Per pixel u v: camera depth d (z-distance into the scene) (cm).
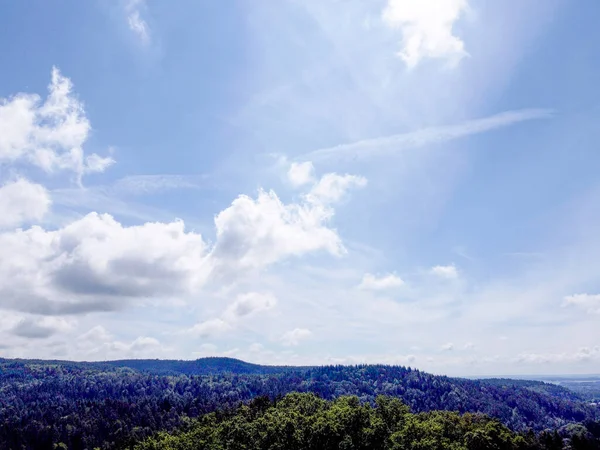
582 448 16388
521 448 14088
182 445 16238
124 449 19950
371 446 12938
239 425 15575
